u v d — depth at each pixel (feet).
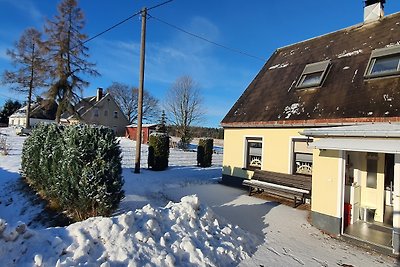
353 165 27.22
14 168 48.06
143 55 45.14
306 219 26.37
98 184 21.68
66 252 13.26
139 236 15.37
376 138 20.57
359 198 26.71
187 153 92.58
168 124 153.58
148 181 39.88
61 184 23.36
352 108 29.22
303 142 33.65
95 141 22.58
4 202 32.40
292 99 36.91
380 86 29.58
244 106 42.88
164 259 14.51
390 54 31.22
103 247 14.19
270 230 23.29
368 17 41.52
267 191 32.73
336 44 41.37
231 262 16.63
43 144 32.17
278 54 51.06
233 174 41.83
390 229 23.67
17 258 12.39
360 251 20.33
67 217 23.56
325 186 24.18
